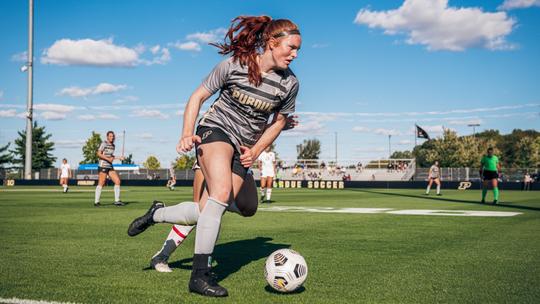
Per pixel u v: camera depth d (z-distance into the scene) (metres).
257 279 3.69
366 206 13.45
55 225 7.71
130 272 3.91
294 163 49.97
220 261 4.48
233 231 7.08
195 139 3.41
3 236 6.28
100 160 13.12
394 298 3.09
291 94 3.83
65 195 20.06
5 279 3.61
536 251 5.14
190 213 3.76
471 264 4.34
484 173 15.53
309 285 3.47
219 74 3.55
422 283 3.55
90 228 7.27
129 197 18.55
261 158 17.08
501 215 10.07
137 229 4.03
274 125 4.01
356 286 3.45
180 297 3.10
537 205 14.09
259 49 3.58
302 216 9.84
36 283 3.48
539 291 3.30
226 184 3.42
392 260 4.55
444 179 42.47
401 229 7.34
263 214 10.39
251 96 3.58
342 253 4.98
